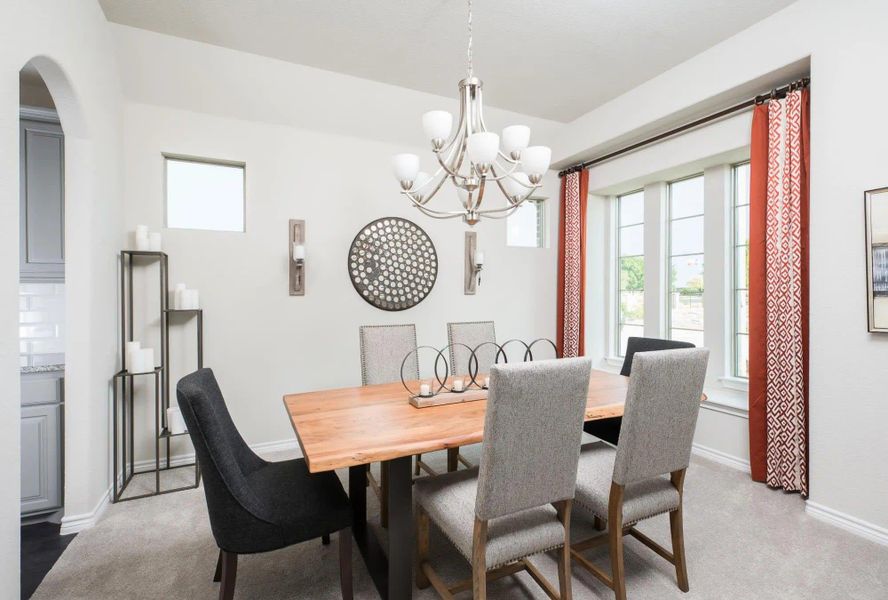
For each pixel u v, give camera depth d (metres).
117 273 2.69
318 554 1.99
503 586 1.76
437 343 3.86
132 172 2.88
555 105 3.63
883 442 2.02
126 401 2.85
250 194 3.20
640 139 3.55
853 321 2.12
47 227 2.35
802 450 2.47
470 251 3.97
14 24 1.45
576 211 4.11
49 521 2.28
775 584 1.75
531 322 4.29
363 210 3.55
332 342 3.46
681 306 3.64
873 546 2.00
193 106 3.01
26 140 2.31
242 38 2.64
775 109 2.58
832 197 2.19
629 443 1.52
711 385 3.29
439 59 2.89
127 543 2.06
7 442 1.39
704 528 2.17
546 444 1.36
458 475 1.75
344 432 1.62
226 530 1.39
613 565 1.57
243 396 3.19
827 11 2.21
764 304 2.68
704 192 3.33
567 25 2.54
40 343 2.61
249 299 3.20
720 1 2.34
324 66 2.96
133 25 2.51
